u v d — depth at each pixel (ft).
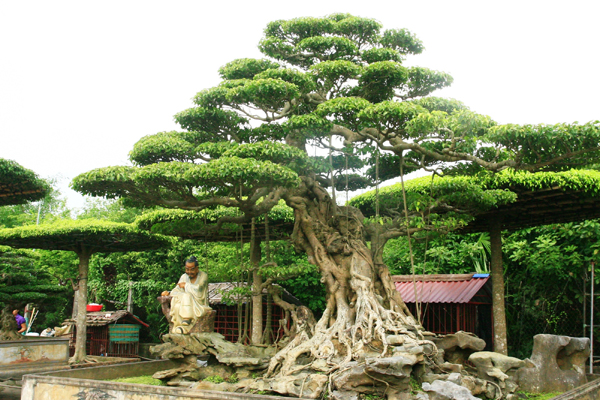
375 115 36.40
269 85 38.01
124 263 104.68
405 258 80.84
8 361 59.16
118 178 37.60
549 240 63.36
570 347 37.68
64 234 64.85
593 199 48.06
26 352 61.31
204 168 35.09
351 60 47.70
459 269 78.84
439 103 40.27
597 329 61.62
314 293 79.46
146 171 36.65
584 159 38.58
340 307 40.42
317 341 38.45
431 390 29.40
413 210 46.01
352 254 42.16
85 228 64.08
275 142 38.14
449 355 39.50
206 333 43.09
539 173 46.09
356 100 37.96
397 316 38.99
